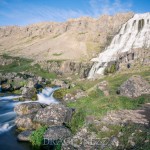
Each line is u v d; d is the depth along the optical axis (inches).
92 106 964.0
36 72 5605.3
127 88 1157.1
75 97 1711.4
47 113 974.4
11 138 919.7
